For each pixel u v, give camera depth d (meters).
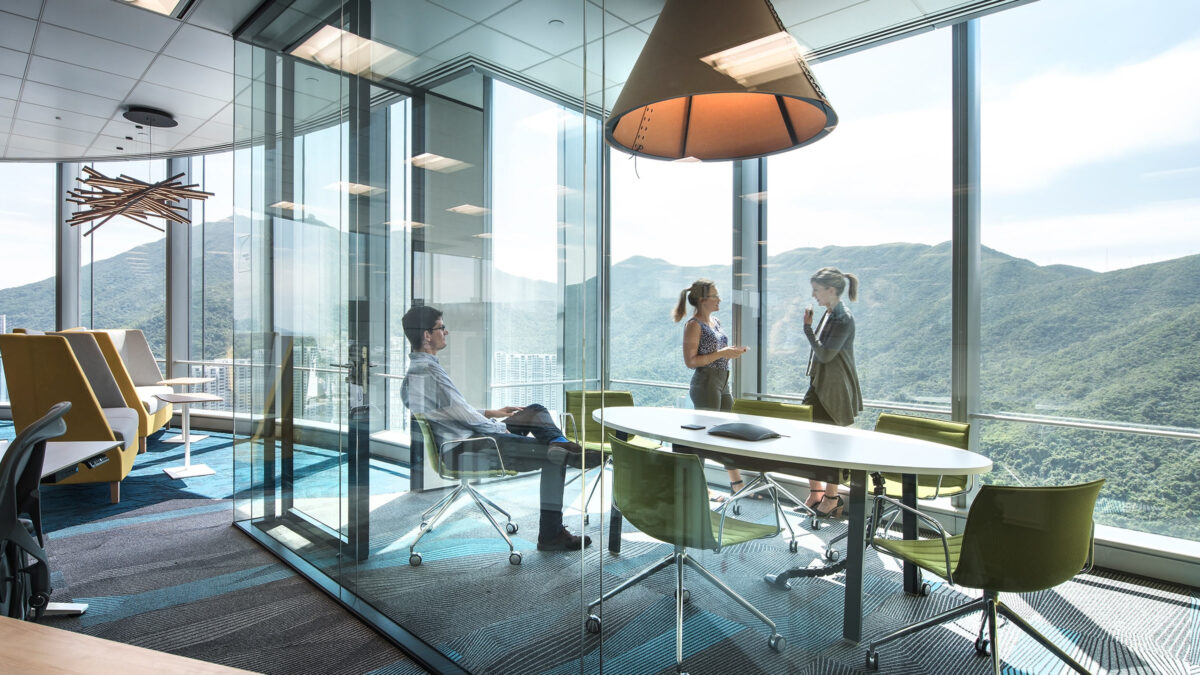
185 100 5.20
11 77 4.71
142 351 6.35
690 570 1.62
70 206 7.39
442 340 2.26
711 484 1.55
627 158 1.63
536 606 1.95
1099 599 1.49
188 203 7.05
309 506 3.08
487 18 2.06
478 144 2.10
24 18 3.81
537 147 1.87
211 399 5.07
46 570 1.64
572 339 1.76
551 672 1.91
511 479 2.02
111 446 2.60
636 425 1.65
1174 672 1.46
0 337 3.85
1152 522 1.34
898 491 1.48
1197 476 1.28
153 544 3.47
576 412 1.78
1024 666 1.84
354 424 2.77
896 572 1.57
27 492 1.69
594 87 1.71
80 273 7.47
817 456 1.44
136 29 3.93
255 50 3.74
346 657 2.30
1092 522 1.42
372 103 2.67
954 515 1.51
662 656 1.68
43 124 5.82
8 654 0.77
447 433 2.26
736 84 1.50
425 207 2.36
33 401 3.90
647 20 1.62
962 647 1.83
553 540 1.90
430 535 2.34
